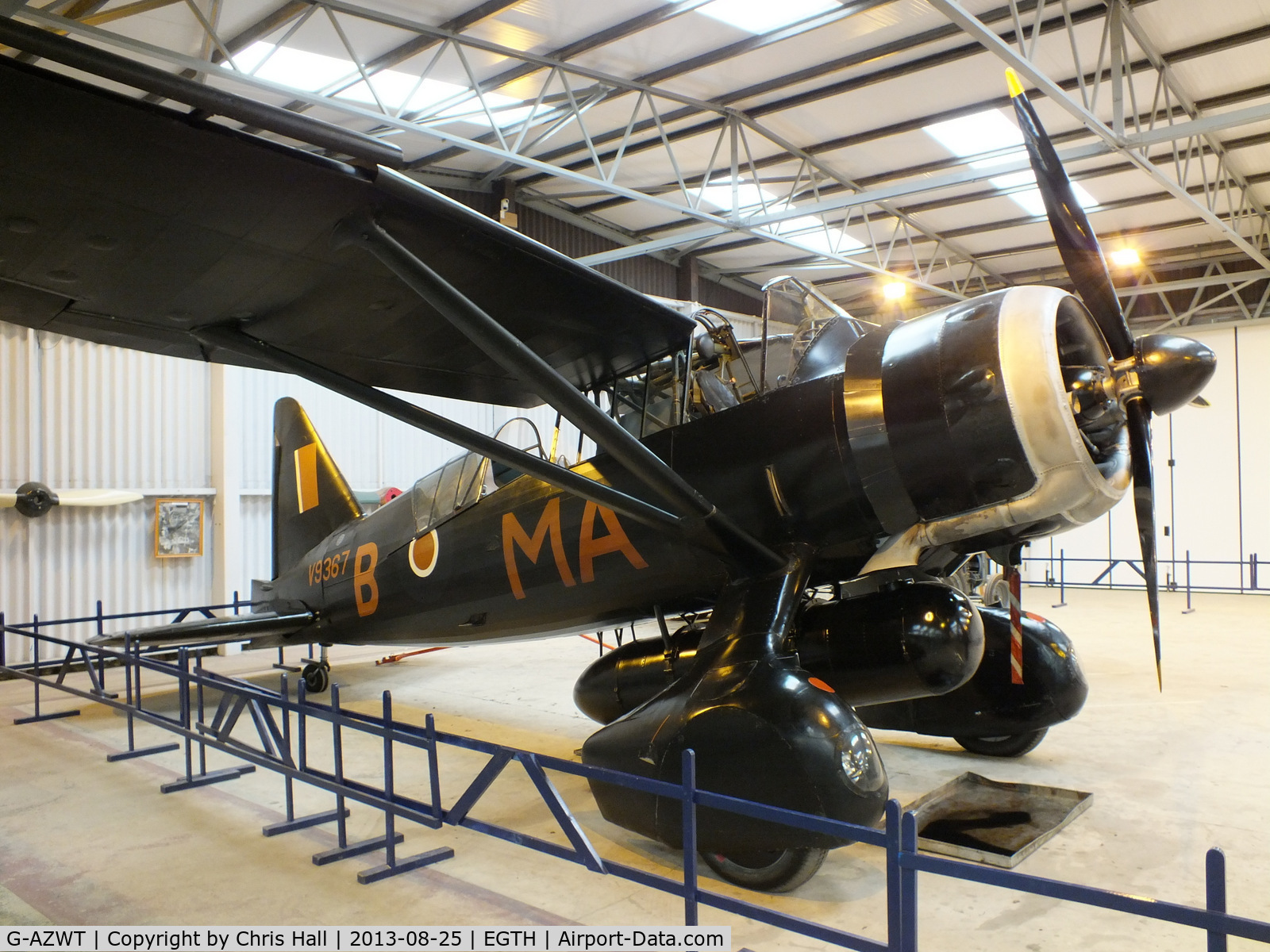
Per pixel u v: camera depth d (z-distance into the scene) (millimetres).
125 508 9344
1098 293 3164
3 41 1976
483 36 7172
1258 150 10062
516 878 3279
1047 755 4766
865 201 8867
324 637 6305
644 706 3543
